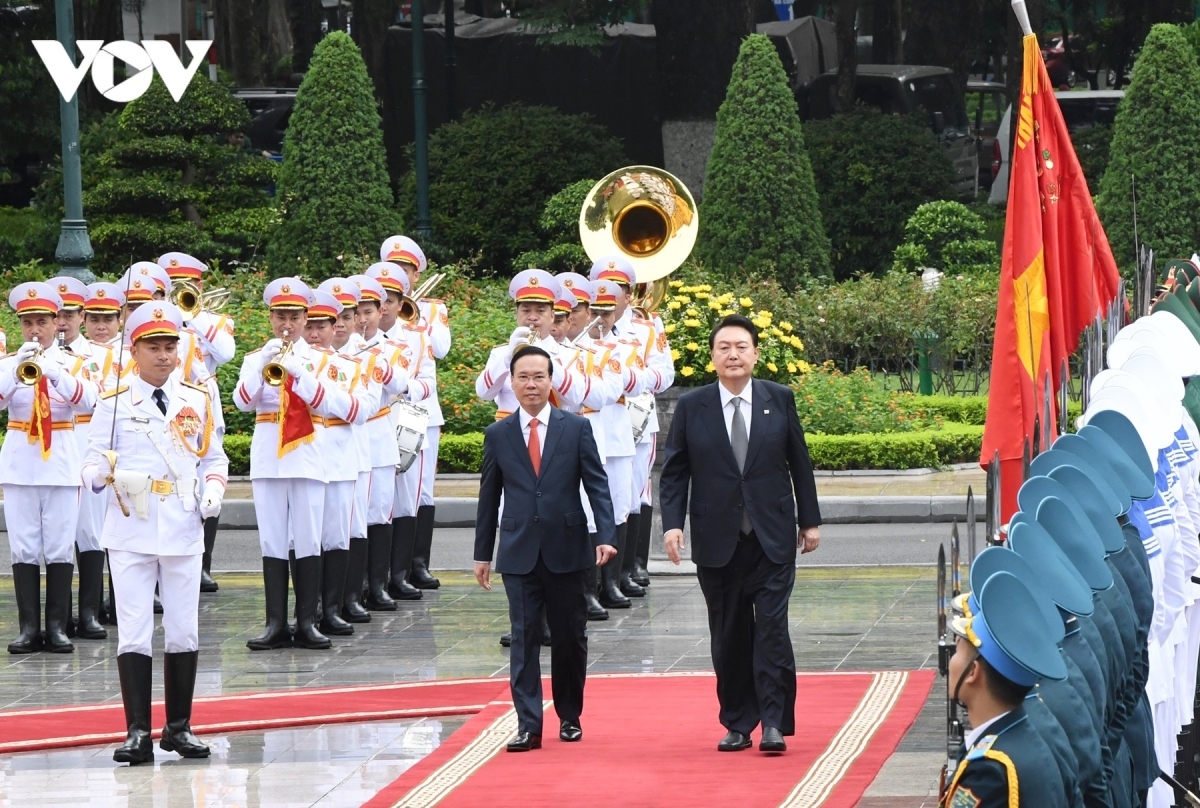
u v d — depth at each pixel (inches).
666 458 1023.6
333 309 1371.8
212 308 1572.3
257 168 3053.6
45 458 1349.7
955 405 2351.1
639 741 1029.2
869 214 3309.5
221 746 1048.2
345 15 4746.6
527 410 1032.8
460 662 1288.1
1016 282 939.3
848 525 1862.7
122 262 2992.1
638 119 3902.6
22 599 1363.2
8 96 3585.1
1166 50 2967.5
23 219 3663.9
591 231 1710.1
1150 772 717.9
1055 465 677.3
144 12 3673.7
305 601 1350.9
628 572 1547.7
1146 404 821.9
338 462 1379.2
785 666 987.3
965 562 1642.5
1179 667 924.0
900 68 4173.2
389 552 1514.5
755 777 935.7
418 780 944.3
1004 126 3961.6
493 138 3270.2
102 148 3181.6
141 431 1000.9
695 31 3385.8
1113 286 1104.2
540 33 3678.6
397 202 3641.7
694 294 1897.1
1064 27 4800.7
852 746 999.0
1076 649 587.8
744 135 2960.1
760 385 1010.1
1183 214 2952.8
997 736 506.9
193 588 1015.6
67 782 968.9
